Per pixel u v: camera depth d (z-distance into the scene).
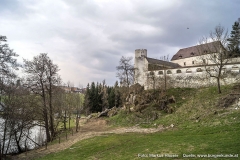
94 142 25.39
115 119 44.03
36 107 33.59
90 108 73.50
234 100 27.95
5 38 23.97
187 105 34.19
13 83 28.36
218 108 27.97
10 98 27.97
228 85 35.56
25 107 30.41
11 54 24.89
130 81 57.31
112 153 19.47
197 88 40.53
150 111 38.69
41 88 34.78
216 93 33.56
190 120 28.28
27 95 33.03
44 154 24.92
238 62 36.69
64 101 43.84
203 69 41.53
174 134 23.88
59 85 38.59
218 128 22.00
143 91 47.88
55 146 28.94
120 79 58.31
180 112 32.78
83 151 22.19
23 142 36.38
